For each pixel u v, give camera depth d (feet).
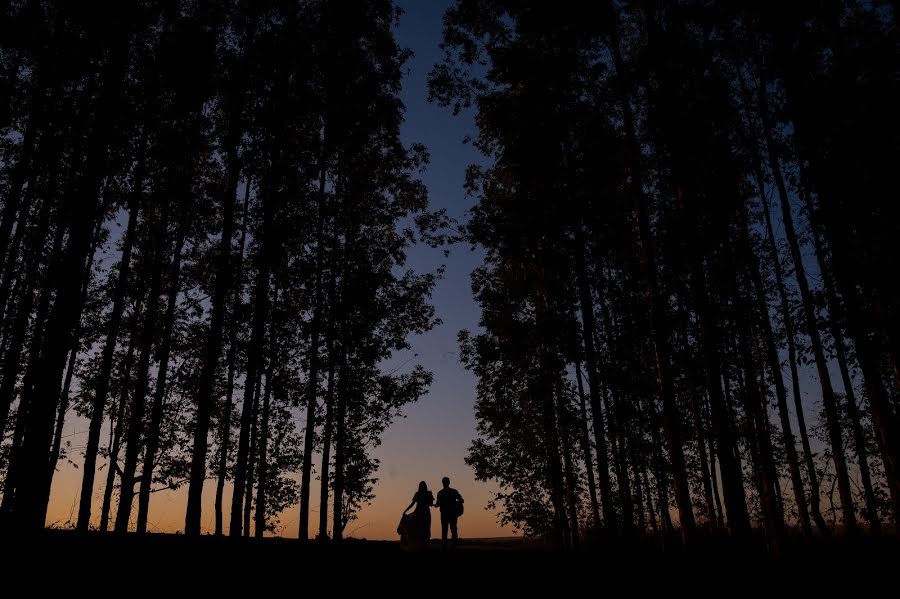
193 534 45.65
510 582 28.53
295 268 68.80
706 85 51.60
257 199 66.39
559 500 80.59
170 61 55.98
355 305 72.02
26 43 48.80
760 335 63.93
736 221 59.11
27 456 27.43
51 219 58.29
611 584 29.43
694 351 68.33
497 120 62.85
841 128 33.81
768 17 41.24
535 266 69.97
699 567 35.99
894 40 34.96
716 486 69.36
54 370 29.40
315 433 73.97
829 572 36.29
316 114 67.21
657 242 56.03
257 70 61.93
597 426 53.26
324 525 62.34
